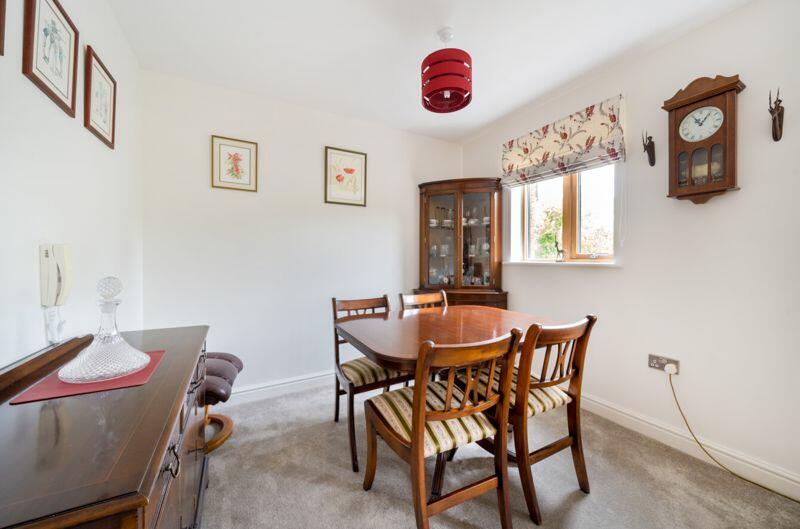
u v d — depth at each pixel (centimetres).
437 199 318
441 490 147
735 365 163
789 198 146
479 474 163
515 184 284
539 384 133
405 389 149
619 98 204
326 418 219
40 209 103
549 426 206
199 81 229
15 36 91
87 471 47
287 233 261
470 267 310
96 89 142
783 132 147
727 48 163
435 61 153
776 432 150
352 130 290
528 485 131
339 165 283
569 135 235
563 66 211
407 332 160
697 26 173
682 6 160
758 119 153
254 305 249
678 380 183
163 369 89
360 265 295
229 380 173
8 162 88
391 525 131
